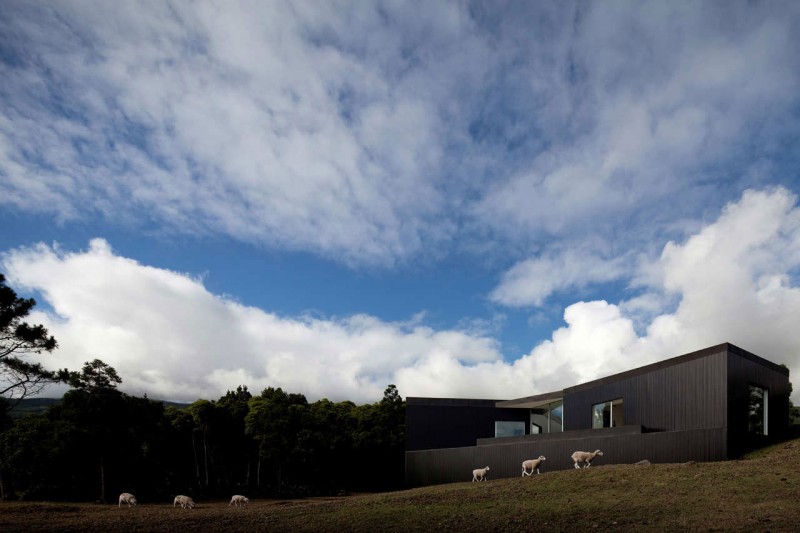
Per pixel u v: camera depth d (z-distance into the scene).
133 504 29.52
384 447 58.28
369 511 17.61
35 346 27.27
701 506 14.73
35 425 39.16
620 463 25.56
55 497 37.84
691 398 25.45
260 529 15.74
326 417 55.19
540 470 29.53
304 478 55.62
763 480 16.67
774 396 27.59
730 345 24.19
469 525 14.82
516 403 43.00
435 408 44.88
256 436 48.81
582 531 13.48
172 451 49.69
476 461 34.41
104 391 36.25
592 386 33.97
